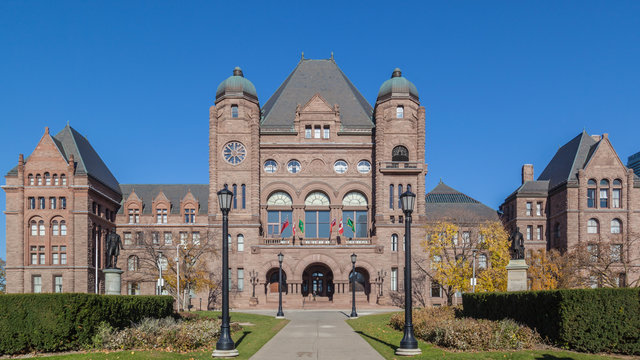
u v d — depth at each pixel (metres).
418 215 71.94
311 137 76.38
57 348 23.86
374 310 65.12
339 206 74.50
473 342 24.92
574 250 66.31
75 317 24.20
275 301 71.38
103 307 25.62
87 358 21.48
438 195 85.50
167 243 76.62
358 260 70.31
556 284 59.94
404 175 72.81
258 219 72.19
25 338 23.36
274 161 75.88
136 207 77.69
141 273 74.31
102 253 71.94
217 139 73.88
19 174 68.19
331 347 27.14
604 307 23.44
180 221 77.12
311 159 75.62
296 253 70.31
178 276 57.53
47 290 66.44
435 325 28.58
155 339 25.92
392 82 74.69
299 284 69.69
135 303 28.84
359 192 75.88
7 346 23.06
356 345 27.88
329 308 68.62
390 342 29.02
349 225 71.19
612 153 74.50
